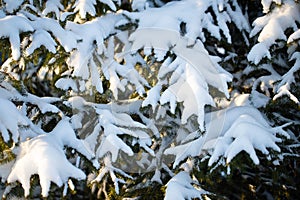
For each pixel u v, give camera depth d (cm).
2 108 231
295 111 339
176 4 328
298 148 318
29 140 241
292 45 314
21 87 274
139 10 341
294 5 318
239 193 356
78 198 348
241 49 377
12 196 237
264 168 344
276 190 334
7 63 314
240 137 260
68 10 328
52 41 251
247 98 329
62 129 257
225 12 334
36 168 222
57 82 313
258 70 350
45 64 294
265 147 260
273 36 306
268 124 290
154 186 309
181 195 264
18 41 240
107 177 287
